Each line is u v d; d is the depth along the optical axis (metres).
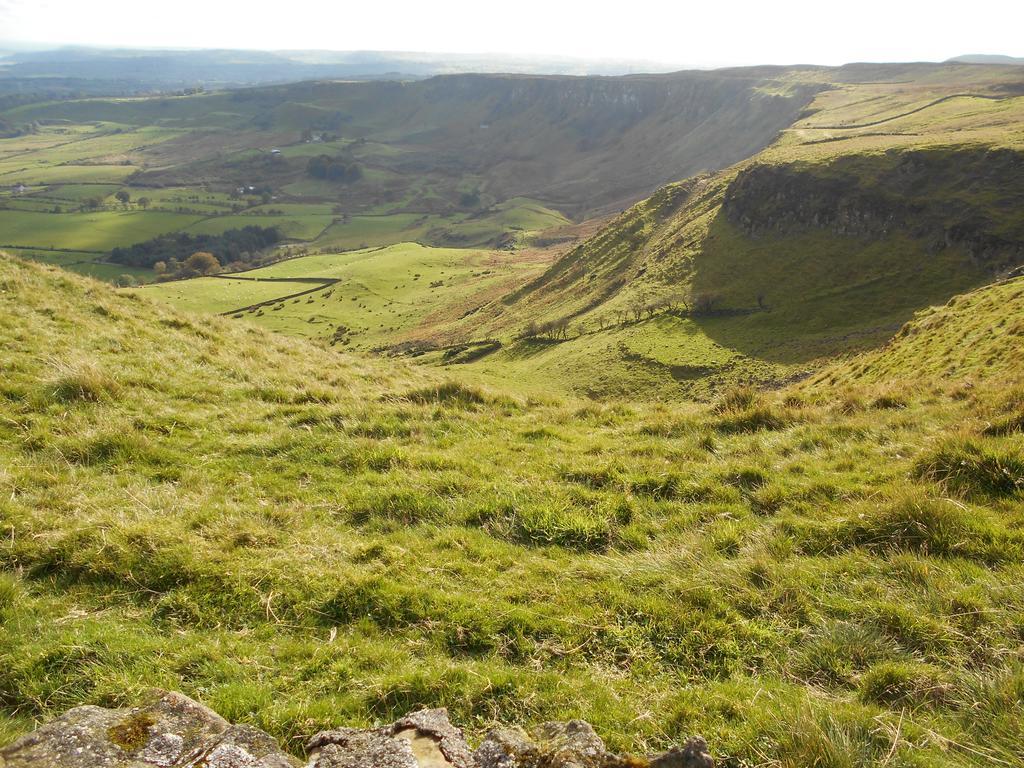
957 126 184.00
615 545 8.96
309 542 8.62
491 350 155.00
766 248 149.25
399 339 178.88
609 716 5.69
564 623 7.02
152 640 6.52
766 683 6.08
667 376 114.44
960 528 7.90
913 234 130.25
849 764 4.68
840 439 11.88
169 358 16.38
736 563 7.88
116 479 10.10
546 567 8.20
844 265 134.25
